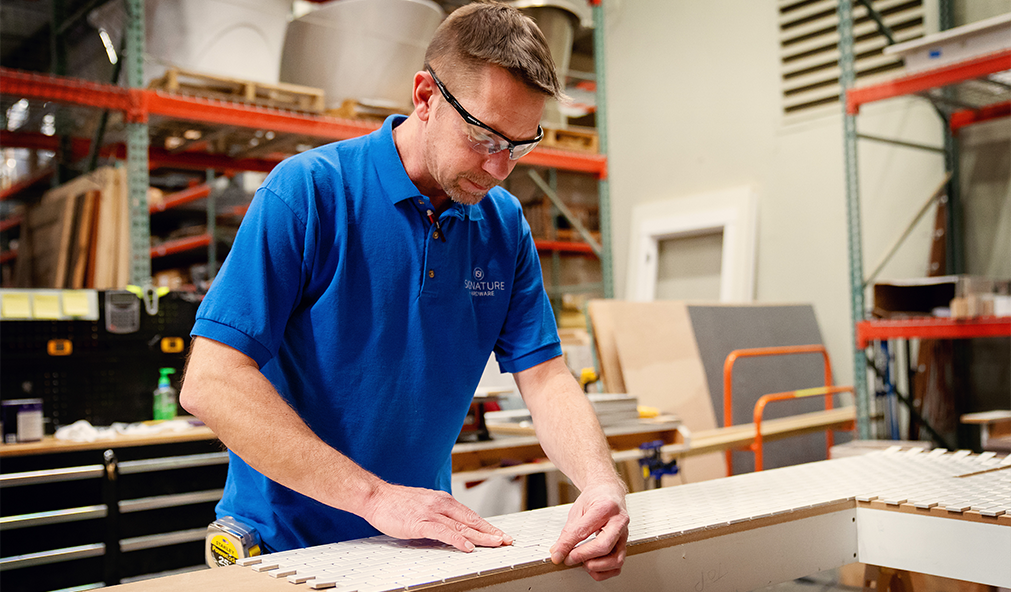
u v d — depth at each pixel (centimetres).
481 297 116
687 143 489
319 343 103
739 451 358
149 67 330
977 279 303
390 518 83
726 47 466
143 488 265
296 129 336
